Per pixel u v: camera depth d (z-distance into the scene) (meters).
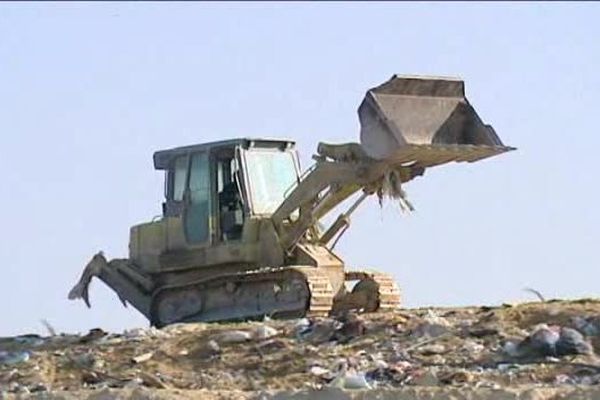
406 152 112.00
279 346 95.19
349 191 118.88
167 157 126.19
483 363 87.19
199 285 122.25
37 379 94.81
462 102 115.38
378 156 113.56
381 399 77.38
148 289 126.06
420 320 95.50
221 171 124.06
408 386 81.69
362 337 94.88
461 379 83.62
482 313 97.12
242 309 119.88
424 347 90.88
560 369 84.31
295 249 120.50
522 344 88.50
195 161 124.62
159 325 124.19
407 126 113.38
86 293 128.38
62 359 98.62
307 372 89.81
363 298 118.12
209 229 123.31
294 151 124.88
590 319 91.44
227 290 120.94
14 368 97.88
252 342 96.94
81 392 84.19
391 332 94.50
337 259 120.12
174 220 125.12
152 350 97.81
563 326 91.00
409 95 114.38
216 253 122.69
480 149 113.06
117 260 127.94
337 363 90.00
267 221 121.38
